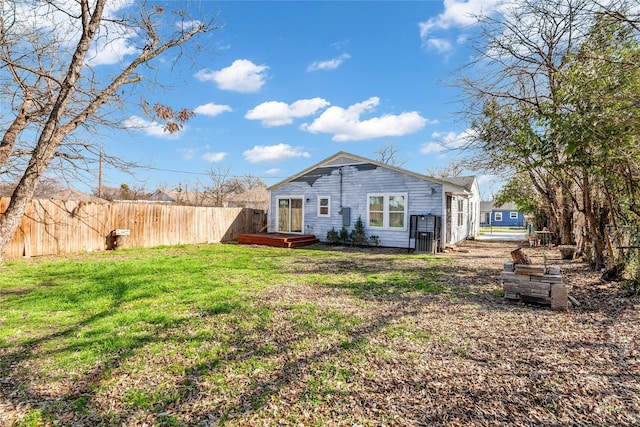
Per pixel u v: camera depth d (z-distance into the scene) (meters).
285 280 6.52
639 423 2.11
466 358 3.07
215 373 2.80
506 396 2.44
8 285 5.84
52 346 3.33
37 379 2.70
